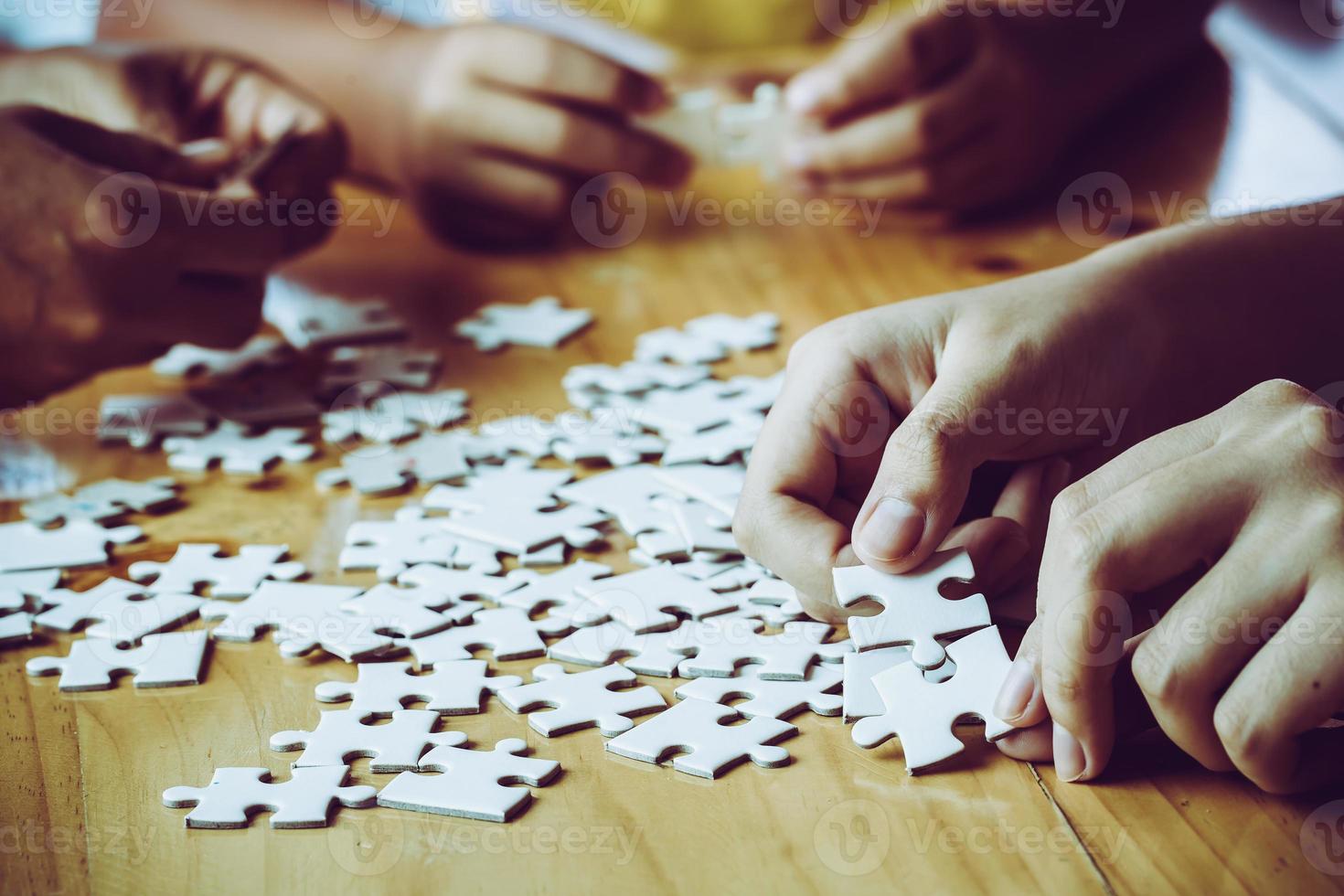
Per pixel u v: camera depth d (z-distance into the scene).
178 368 0.56
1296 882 0.39
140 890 0.40
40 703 0.44
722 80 0.82
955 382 0.43
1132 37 0.73
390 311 0.59
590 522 0.48
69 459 0.52
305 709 0.43
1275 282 0.46
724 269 0.63
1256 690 0.39
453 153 0.66
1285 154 0.66
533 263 0.66
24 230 0.51
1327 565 0.38
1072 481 0.44
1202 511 0.39
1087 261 0.46
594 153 0.65
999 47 0.66
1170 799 0.40
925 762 0.41
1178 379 0.45
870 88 0.65
